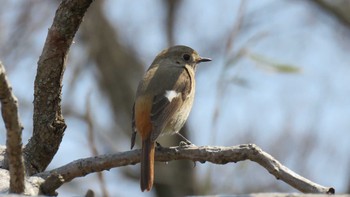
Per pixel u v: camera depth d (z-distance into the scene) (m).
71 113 17.16
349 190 18.38
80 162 8.07
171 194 20.64
